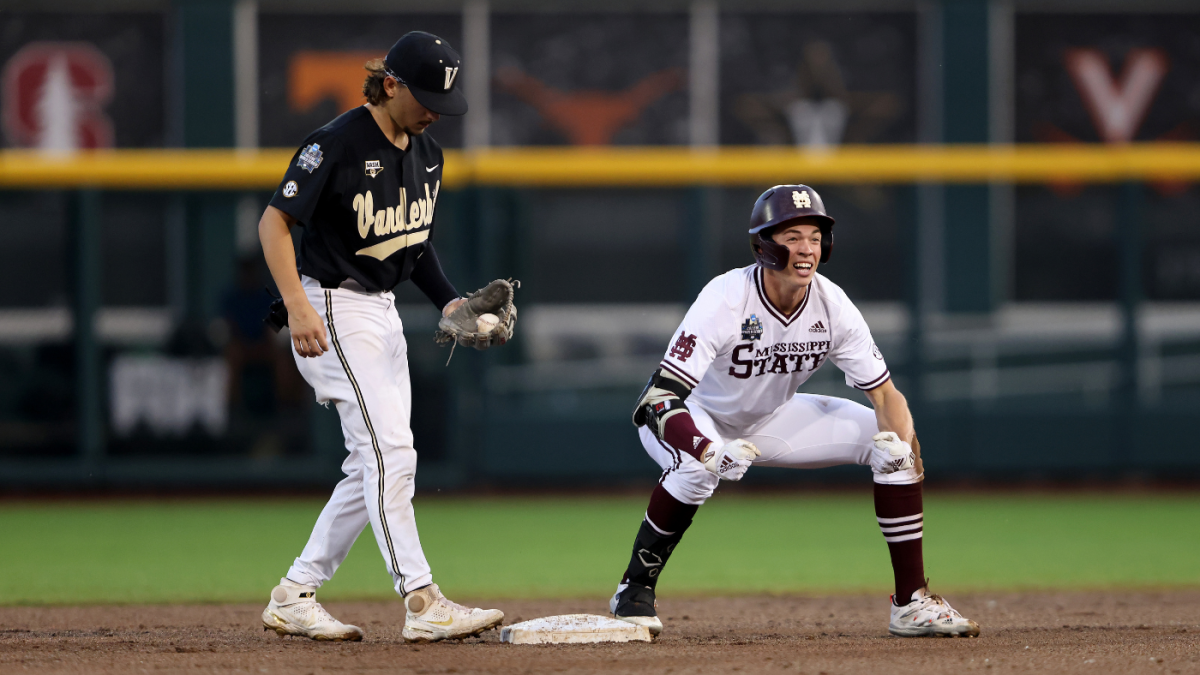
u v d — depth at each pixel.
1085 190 39.03
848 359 13.83
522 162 36.94
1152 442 36.94
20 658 12.71
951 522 30.64
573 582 21.81
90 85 50.56
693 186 37.12
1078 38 51.38
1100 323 43.16
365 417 12.99
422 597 13.25
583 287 43.09
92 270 36.28
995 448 36.94
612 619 13.89
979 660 12.41
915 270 37.62
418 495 36.69
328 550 13.70
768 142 51.78
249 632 15.18
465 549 26.42
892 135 51.66
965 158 37.19
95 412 36.16
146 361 36.25
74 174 36.16
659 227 43.12
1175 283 38.72
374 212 12.87
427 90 12.63
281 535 28.61
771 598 19.64
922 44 51.56
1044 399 37.28
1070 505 34.06
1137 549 26.08
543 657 12.46
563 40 51.72
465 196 36.94
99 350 36.22
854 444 14.13
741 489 37.56
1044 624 15.88
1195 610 17.70
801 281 12.90
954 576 22.36
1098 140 51.47
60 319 36.31
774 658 12.52
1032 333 37.44
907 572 14.12
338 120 12.92
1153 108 51.47
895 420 13.86
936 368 37.38
